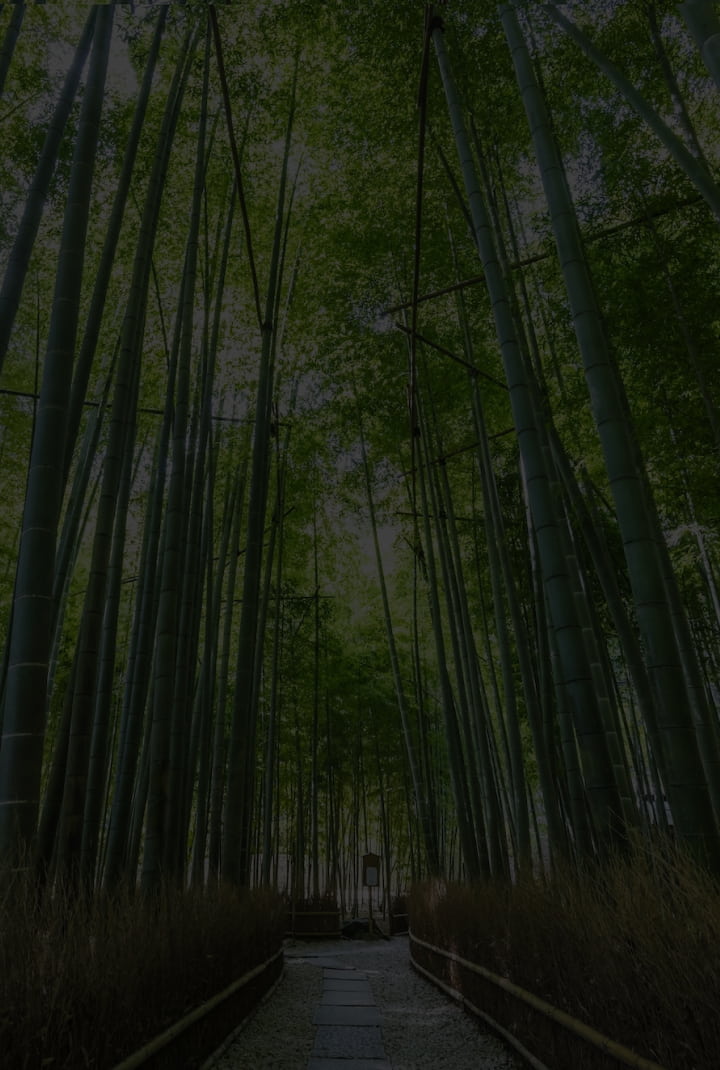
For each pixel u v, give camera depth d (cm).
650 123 279
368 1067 305
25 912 194
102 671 423
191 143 634
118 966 209
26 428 676
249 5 559
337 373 760
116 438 372
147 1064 214
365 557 1208
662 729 223
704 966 153
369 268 705
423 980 572
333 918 970
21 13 407
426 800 830
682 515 541
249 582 477
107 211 644
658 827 254
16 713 232
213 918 333
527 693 493
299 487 847
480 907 394
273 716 840
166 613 404
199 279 696
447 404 727
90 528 903
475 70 503
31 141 566
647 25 465
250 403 715
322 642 1070
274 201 727
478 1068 298
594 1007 207
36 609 243
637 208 460
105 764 385
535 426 309
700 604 645
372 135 625
